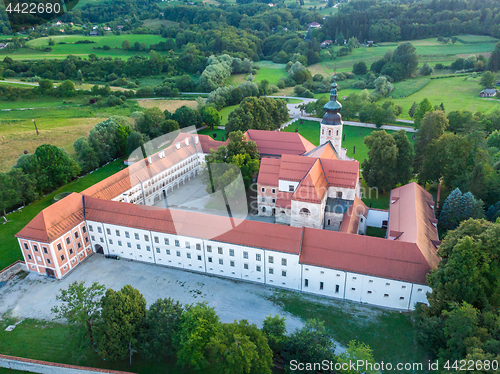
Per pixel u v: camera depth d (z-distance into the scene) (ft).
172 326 194.70
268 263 249.14
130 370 200.95
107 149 488.44
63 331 226.38
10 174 365.40
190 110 593.83
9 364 206.90
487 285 190.49
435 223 280.31
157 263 281.13
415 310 207.21
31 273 277.23
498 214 290.76
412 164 384.47
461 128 534.78
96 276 270.87
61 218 271.28
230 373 174.19
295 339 188.34
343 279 234.99
